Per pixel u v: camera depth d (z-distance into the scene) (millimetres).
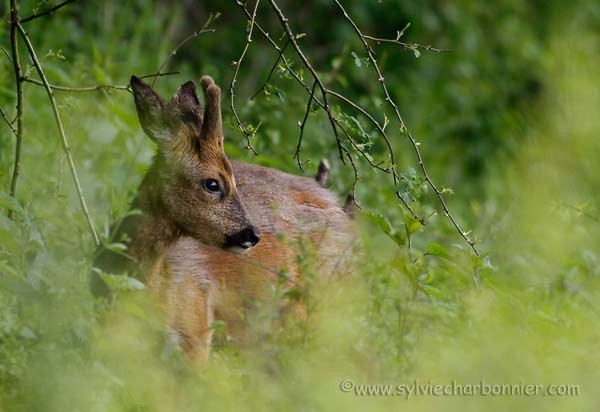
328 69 20750
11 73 15562
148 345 10742
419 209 14484
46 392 9242
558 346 11398
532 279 13711
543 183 17438
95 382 9375
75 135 14305
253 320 11273
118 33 18469
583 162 18484
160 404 10055
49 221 12086
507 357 10906
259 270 12109
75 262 10836
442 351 10953
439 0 22500
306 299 10961
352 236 13109
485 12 22875
